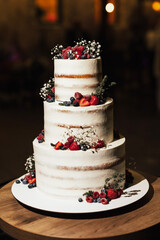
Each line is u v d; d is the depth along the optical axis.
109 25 14.25
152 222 3.01
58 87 3.44
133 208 3.27
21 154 7.00
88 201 3.25
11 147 7.40
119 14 14.55
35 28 12.95
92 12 13.74
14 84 11.35
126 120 9.32
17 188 3.61
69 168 3.24
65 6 13.30
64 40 13.37
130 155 6.96
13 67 11.46
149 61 13.67
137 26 14.67
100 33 11.38
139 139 7.86
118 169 3.41
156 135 8.09
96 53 3.46
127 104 11.02
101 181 3.30
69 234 2.85
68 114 3.27
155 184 3.77
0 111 10.35
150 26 15.16
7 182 4.01
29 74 11.33
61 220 3.09
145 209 3.25
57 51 3.62
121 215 3.15
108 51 12.02
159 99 10.00
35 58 11.69
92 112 3.27
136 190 3.49
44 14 13.06
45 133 3.53
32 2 12.77
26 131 8.44
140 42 14.12
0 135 8.20
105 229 2.92
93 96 3.33
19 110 10.43
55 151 3.24
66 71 3.33
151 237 2.98
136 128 8.62
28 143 7.62
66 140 3.33
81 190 3.28
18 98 11.26
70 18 13.49
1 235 4.21
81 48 3.43
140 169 6.30
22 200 3.32
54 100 3.55
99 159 3.25
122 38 14.70
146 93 12.43
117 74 13.35
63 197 3.31
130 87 13.17
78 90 3.35
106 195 3.28
